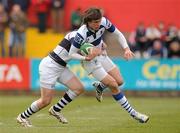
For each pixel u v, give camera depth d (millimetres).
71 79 37688
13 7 89188
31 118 45562
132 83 77062
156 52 81875
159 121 42781
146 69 76688
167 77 76375
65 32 92500
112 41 85125
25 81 78875
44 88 37094
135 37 82500
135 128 37688
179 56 82125
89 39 36000
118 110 53938
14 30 85875
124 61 76938
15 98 72062
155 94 76750
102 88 39375
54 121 43062
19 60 78812
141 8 94125
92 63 36469
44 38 90812
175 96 76312
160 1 93938
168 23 92000
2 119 46031
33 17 95938
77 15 82062
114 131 35875
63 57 36656
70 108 56719
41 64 37094
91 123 41594
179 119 44531
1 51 87938
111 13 94562
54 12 91062
